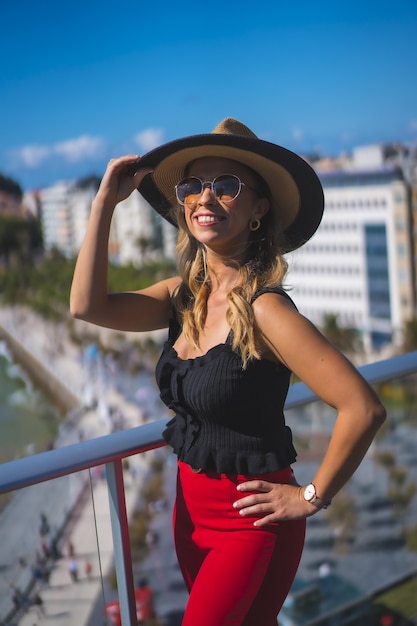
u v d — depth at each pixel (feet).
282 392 4.66
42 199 363.97
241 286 4.68
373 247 295.28
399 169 296.92
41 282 333.83
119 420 242.99
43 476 4.49
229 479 4.58
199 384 4.50
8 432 245.04
